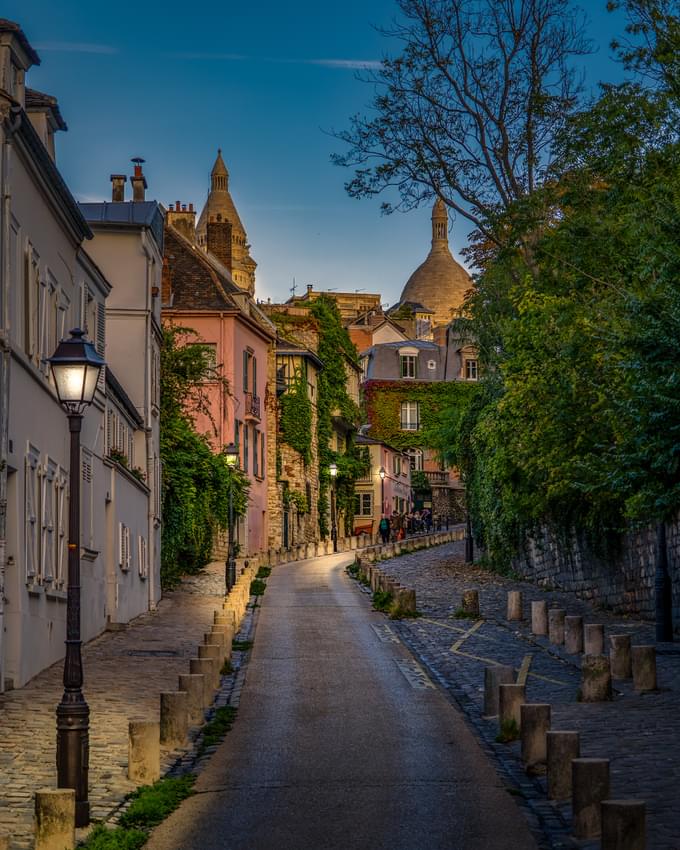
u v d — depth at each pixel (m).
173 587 41.84
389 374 107.25
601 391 22.41
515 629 29.70
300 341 73.62
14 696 18.39
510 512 41.41
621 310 23.97
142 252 36.44
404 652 25.31
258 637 27.70
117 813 11.81
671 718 16.44
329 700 19.09
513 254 33.16
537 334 30.88
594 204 29.94
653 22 28.28
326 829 11.05
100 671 21.52
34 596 20.73
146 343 36.28
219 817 11.61
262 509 63.69
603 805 9.27
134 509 33.03
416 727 16.67
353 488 82.75
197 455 44.94
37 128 24.05
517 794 12.45
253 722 17.14
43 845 9.99
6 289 19.00
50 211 22.78
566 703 18.41
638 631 29.11
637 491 20.77
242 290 62.03
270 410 65.75
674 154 27.59
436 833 10.84
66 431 23.92
